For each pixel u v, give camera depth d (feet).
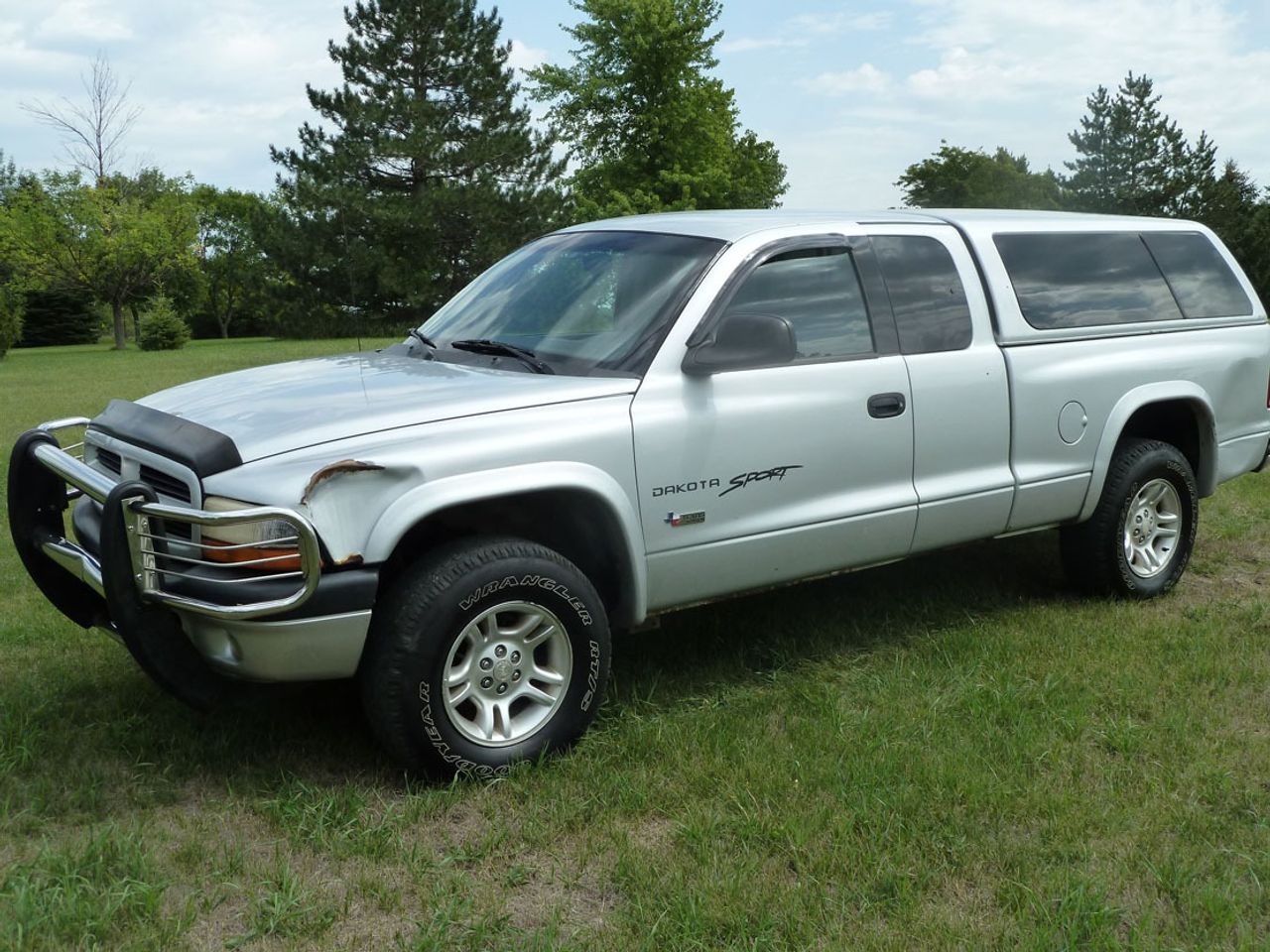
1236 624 17.48
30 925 9.06
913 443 15.37
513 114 141.38
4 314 135.95
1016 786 11.82
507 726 12.16
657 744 12.75
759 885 10.00
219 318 267.59
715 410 13.47
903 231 16.07
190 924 9.36
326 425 11.55
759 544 13.97
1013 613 17.92
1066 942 9.20
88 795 11.44
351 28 137.80
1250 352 19.94
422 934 9.18
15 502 13.16
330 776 12.20
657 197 113.19
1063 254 17.85
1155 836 10.96
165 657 11.37
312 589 10.69
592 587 12.57
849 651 16.15
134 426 12.46
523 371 13.61
